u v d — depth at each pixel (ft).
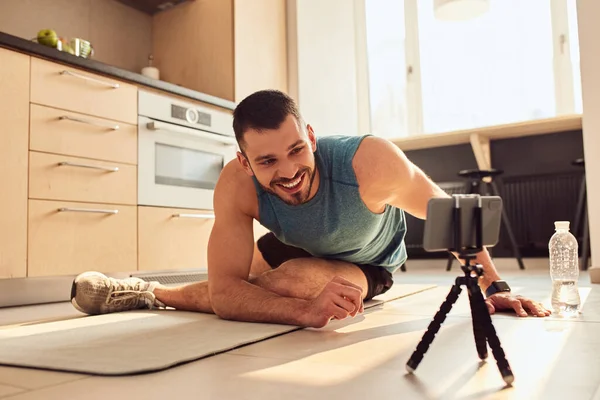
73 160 7.64
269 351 3.38
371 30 16.79
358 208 4.55
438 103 15.87
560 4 14.08
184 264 9.25
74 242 7.61
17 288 7.02
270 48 12.12
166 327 4.29
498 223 2.80
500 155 13.83
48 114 7.38
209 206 9.79
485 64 15.19
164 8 11.93
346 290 4.08
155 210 8.79
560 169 13.17
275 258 5.85
